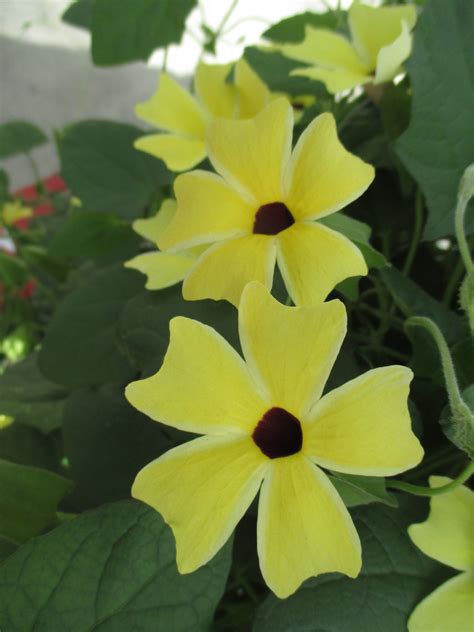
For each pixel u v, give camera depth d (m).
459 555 0.10
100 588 0.10
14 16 0.51
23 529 0.11
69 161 0.20
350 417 0.08
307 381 0.09
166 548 0.10
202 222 0.10
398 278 0.12
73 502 0.14
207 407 0.09
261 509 0.09
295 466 0.09
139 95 0.45
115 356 0.16
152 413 0.09
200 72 0.15
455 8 0.12
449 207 0.12
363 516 0.11
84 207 0.20
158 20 0.17
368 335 0.15
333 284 0.09
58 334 0.17
